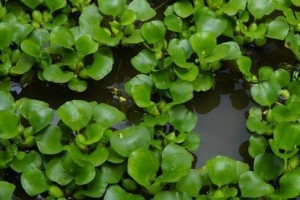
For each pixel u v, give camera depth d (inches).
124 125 93.5
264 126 89.7
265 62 98.5
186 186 85.5
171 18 96.2
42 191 85.5
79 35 95.4
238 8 96.2
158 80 92.1
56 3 95.9
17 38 94.1
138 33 95.7
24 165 87.3
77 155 86.2
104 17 100.3
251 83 96.2
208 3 98.3
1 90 93.6
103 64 92.5
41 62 93.1
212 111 95.0
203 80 93.9
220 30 94.8
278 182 88.3
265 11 96.4
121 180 88.0
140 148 84.7
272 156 87.3
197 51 91.8
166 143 89.4
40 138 87.6
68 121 87.4
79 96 95.6
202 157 91.9
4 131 86.5
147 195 88.0
